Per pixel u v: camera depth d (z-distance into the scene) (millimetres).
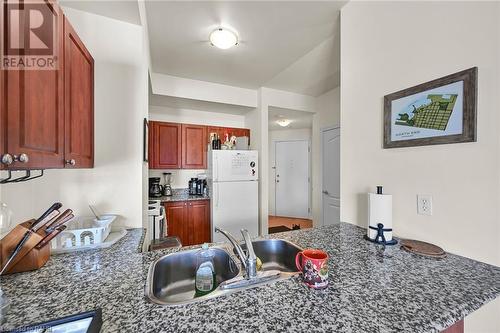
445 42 1070
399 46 1275
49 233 904
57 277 795
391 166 1325
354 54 1565
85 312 568
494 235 915
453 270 874
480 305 667
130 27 1481
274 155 5719
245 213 3141
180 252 1075
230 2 1612
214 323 565
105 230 1189
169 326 553
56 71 834
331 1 1601
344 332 536
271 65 2643
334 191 3434
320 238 1279
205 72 2850
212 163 3008
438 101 1093
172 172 3648
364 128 1490
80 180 1370
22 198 1096
